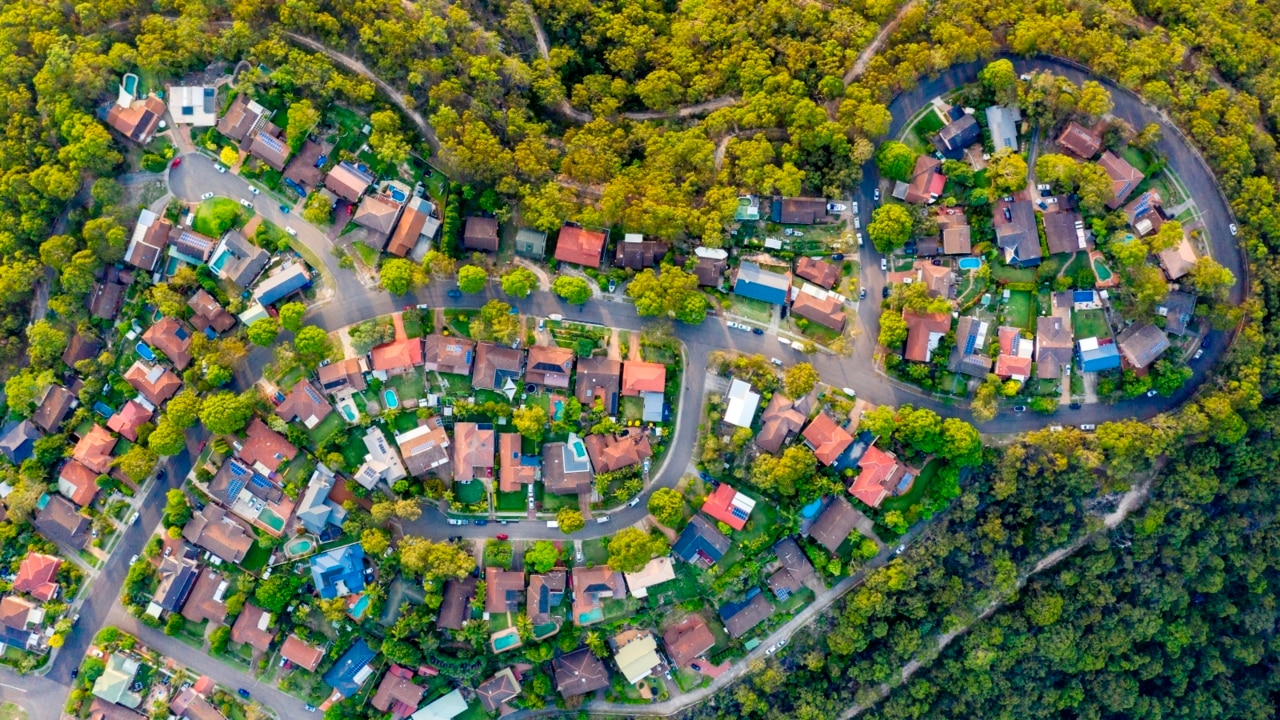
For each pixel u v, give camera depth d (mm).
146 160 99125
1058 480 98812
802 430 98312
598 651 97312
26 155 98562
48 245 96250
